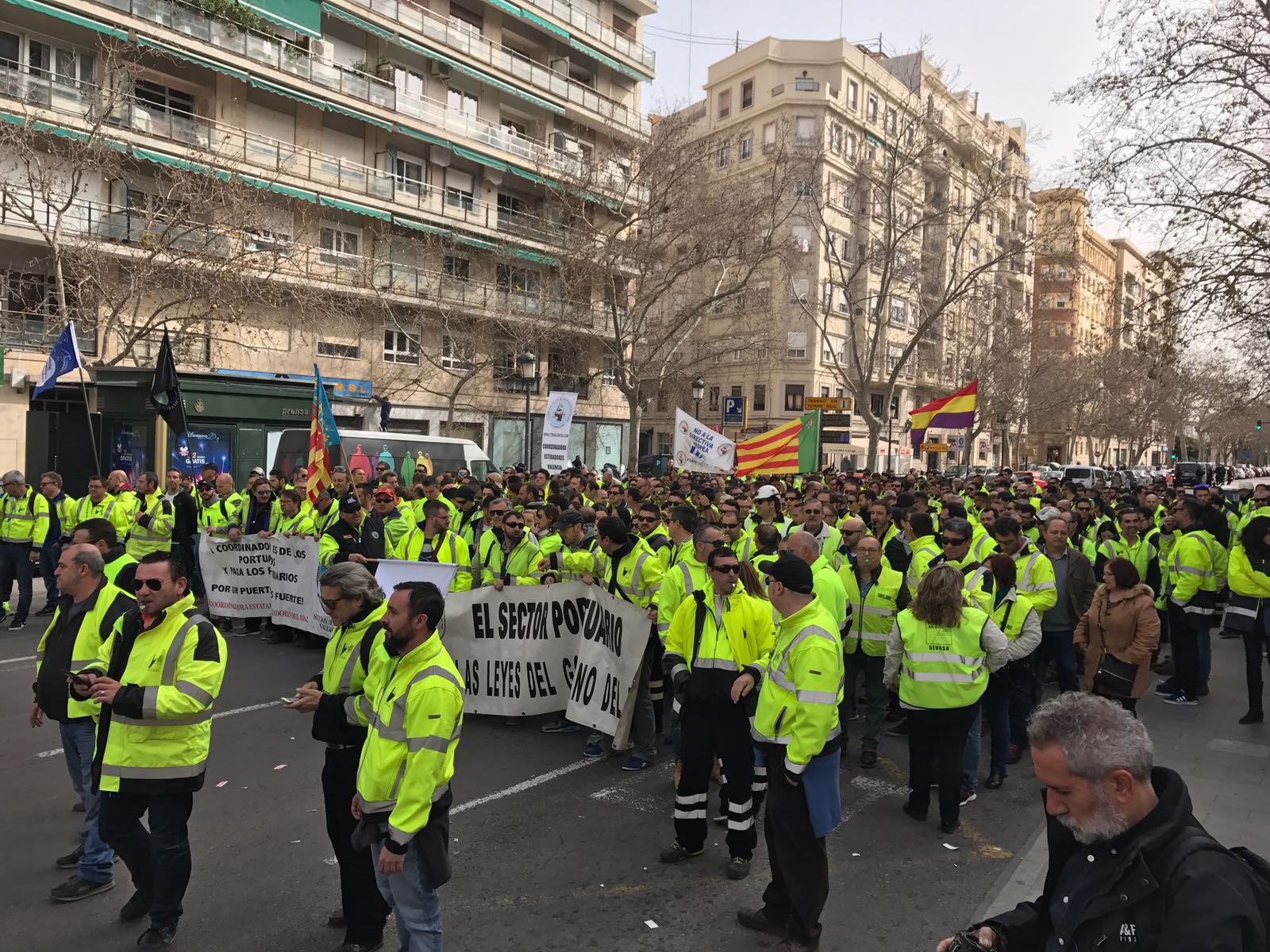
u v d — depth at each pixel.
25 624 10.35
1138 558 9.88
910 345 28.59
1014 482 15.89
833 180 40.84
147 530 10.46
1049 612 7.28
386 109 28.45
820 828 3.74
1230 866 1.66
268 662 8.77
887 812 5.64
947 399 19.53
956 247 29.59
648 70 38.16
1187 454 90.06
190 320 18.61
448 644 7.09
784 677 3.85
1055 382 46.22
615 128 36.03
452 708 3.17
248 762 6.04
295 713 7.12
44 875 4.39
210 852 4.68
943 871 4.73
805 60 42.09
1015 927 2.02
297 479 12.44
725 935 3.98
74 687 3.53
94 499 10.88
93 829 4.18
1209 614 8.27
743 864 4.54
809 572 3.88
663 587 5.63
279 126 26.94
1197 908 1.60
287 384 16.19
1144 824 1.78
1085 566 7.25
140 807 3.71
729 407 24.17
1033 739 1.89
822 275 41.56
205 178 19.67
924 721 5.29
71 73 22.72
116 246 19.98
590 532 7.59
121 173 19.27
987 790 6.09
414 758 3.08
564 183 27.12
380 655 3.37
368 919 3.71
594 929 4.01
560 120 35.78
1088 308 55.31
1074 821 1.83
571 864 4.67
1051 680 8.88
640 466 33.12
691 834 4.67
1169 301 13.34
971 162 32.88
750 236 27.20
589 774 6.06
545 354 34.47
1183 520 8.31
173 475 11.16
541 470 13.47
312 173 27.23
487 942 3.88
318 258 27.30
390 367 29.45
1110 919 1.78
